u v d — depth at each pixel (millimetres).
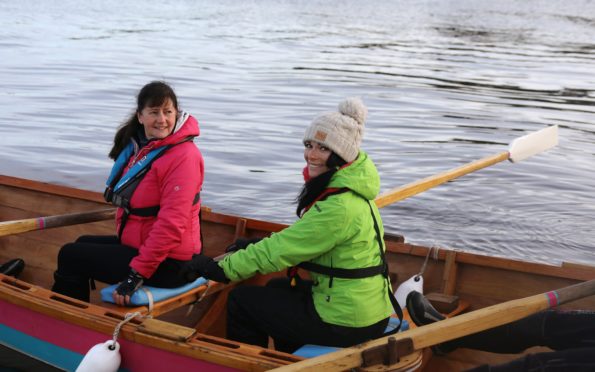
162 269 3984
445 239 7430
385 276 3451
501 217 8102
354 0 63719
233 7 47469
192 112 13422
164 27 31250
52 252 5492
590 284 3287
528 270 4219
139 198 3949
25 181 5793
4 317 4160
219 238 5094
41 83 15938
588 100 16875
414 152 11062
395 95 16422
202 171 3998
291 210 8055
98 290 4992
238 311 3613
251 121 12773
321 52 24297
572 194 9070
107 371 3582
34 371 4105
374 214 3406
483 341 3562
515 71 21516
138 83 16469
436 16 46156
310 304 3438
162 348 3582
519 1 70812
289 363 3318
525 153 6102
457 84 18531
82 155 9992
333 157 3299
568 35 34531
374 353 3164
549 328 3408
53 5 41406
